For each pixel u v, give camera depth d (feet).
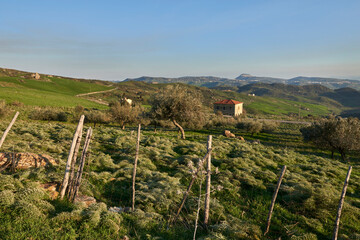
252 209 33.60
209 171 25.77
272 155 68.85
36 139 65.72
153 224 25.09
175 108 102.89
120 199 32.40
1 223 19.04
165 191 33.91
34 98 303.07
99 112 173.68
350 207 34.91
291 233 27.58
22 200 22.02
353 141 102.63
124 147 63.62
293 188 39.68
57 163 40.29
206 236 23.66
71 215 21.93
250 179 43.42
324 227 30.76
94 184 36.01
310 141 136.26
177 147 70.64
